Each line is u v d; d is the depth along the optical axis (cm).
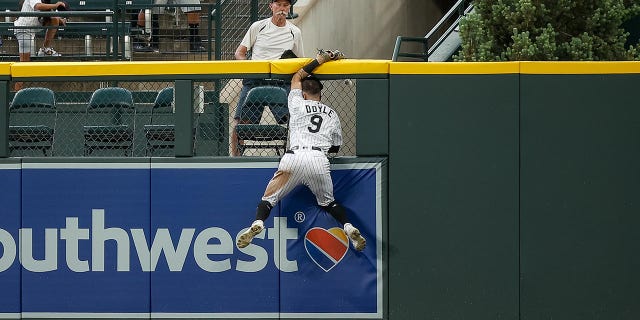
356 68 2806
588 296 2791
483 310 2798
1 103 2844
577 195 2791
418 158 2802
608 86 2791
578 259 2789
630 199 2789
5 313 2848
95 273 2844
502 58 3188
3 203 2842
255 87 2975
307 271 2820
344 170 2809
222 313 2834
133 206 2838
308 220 2816
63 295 2844
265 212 2728
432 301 2805
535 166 2795
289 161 2723
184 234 2836
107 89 3181
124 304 2844
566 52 3209
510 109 2795
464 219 2800
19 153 3209
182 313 2838
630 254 2789
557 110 2794
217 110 3216
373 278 2814
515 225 2792
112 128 3072
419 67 2800
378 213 2809
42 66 2839
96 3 5366
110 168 2839
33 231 2847
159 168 2836
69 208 2844
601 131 2792
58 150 3688
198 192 2836
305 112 2781
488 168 2797
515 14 3198
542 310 2794
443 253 2802
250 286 2830
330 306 2820
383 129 2808
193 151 2892
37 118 3706
